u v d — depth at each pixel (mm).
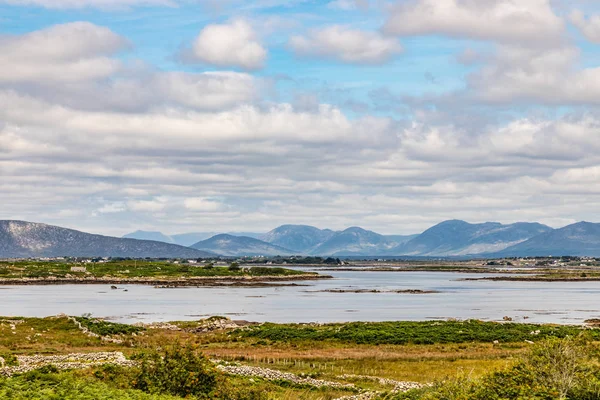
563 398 36750
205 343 94062
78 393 40062
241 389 46312
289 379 60125
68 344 86188
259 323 126625
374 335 96500
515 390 38875
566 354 41531
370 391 55438
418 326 108625
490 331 102438
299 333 100062
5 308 168625
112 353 65938
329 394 53812
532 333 100500
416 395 46594
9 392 38406
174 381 45031
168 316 149125
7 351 75125
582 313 160875
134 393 41500
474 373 64312
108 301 198250
